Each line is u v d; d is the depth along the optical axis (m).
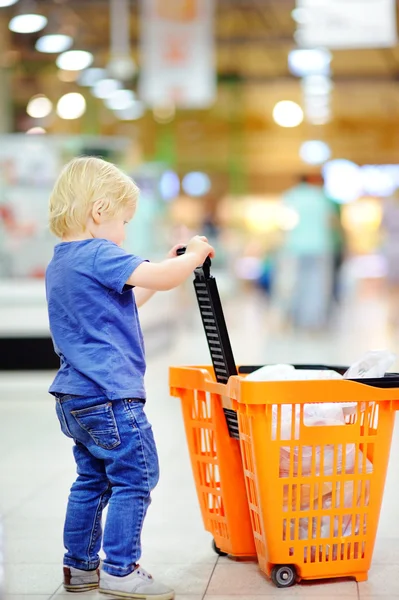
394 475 3.92
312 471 2.43
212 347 2.69
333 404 2.50
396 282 23.08
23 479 3.97
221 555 2.80
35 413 6.05
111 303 2.42
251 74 25.19
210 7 10.84
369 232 34.00
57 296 2.46
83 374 2.38
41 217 8.62
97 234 2.52
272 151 34.62
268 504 2.41
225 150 34.03
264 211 34.72
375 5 10.81
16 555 2.83
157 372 8.13
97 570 2.54
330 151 34.59
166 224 12.15
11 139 8.68
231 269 22.20
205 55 10.86
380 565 2.67
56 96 17.52
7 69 12.27
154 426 5.34
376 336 11.41
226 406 2.61
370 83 24.89
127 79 19.53
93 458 2.53
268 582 2.51
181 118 30.97
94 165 2.53
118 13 13.84
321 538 2.47
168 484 3.82
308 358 8.83
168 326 10.39
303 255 12.66
